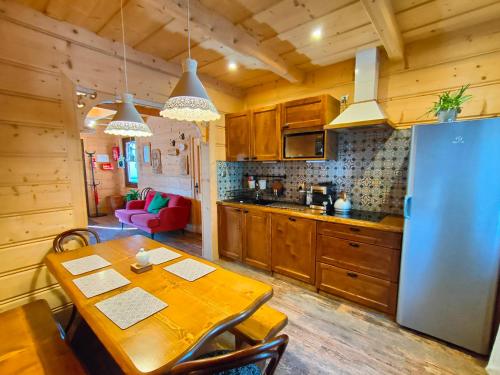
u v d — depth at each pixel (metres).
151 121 5.84
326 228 2.44
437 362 1.69
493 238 1.59
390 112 2.48
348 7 1.83
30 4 1.80
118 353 0.88
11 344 1.32
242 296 1.27
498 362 1.55
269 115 3.05
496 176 1.56
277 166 3.50
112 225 5.67
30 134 1.90
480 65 2.04
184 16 1.72
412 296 1.94
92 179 6.76
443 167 1.72
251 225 3.12
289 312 2.26
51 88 1.98
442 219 1.76
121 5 1.80
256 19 1.98
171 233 4.95
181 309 1.14
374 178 2.63
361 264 2.25
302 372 1.62
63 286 1.38
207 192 3.45
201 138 3.38
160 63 2.69
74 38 2.07
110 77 2.32
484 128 1.57
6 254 1.84
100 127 6.86
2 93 1.76
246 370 1.20
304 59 2.70
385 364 1.68
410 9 1.83
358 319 2.16
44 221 2.00
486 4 1.77
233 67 2.95
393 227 2.04
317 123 2.63
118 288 1.34
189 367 0.76
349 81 2.75
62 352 1.27
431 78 2.25
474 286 1.68
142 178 6.35
